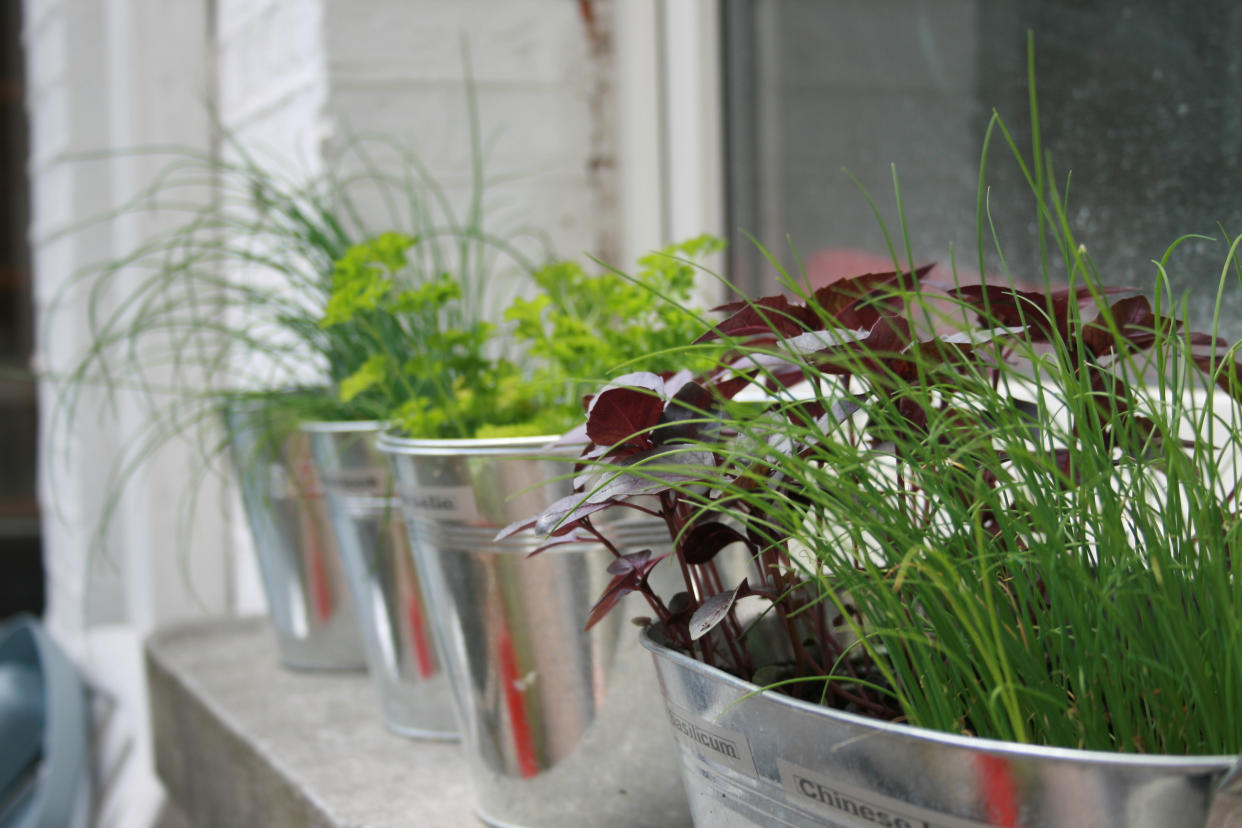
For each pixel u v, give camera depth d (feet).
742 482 1.54
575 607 2.16
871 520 1.36
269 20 4.63
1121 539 1.27
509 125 4.34
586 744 2.21
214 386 5.35
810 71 4.01
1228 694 1.17
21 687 4.57
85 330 6.57
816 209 4.02
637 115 4.46
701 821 1.57
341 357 3.28
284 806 2.79
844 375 1.63
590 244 4.50
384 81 4.12
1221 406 2.43
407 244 2.72
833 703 1.61
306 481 3.54
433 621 2.40
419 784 2.68
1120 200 2.94
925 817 1.18
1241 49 2.55
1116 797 1.06
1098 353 1.56
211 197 5.44
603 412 1.51
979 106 3.36
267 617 4.70
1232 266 2.62
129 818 4.34
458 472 2.18
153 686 4.17
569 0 4.41
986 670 1.33
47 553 7.93
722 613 1.42
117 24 5.54
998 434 1.35
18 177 13.76
